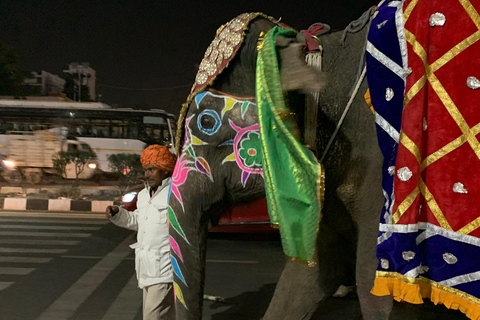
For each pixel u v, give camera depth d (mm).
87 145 15984
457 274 1833
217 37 2396
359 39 2215
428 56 1884
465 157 1824
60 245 7465
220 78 2336
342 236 2521
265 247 7551
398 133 1925
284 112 1980
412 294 1811
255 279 5676
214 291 5184
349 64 2203
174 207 2479
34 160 16125
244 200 2432
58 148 16078
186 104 2439
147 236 3211
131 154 15844
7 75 22500
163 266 3178
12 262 6305
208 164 2393
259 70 2094
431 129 1867
